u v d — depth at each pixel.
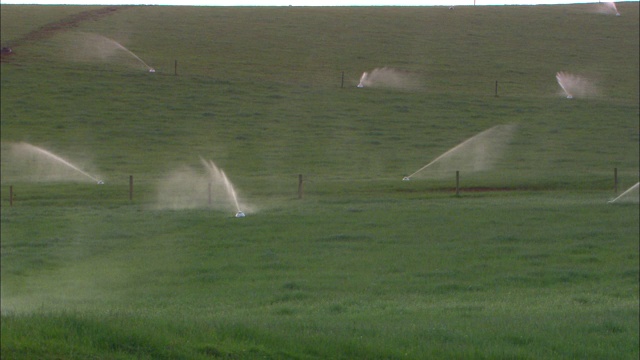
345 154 66.62
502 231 34.56
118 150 67.44
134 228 36.44
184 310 21.11
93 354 12.02
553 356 15.39
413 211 40.38
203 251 31.14
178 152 67.12
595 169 60.09
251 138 72.25
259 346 13.75
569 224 36.09
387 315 19.70
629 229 34.66
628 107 85.50
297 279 26.06
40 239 33.88
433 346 15.28
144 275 27.23
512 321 18.56
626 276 26.58
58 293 24.50
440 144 70.62
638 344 16.62
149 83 89.56
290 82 93.38
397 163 63.28
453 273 26.97
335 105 84.44
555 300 22.72
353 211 40.56
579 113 82.50
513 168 60.72
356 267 28.00
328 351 14.11
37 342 11.93
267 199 46.69
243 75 95.38
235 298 23.48
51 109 79.19
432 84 94.81
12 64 93.38
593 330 17.83
